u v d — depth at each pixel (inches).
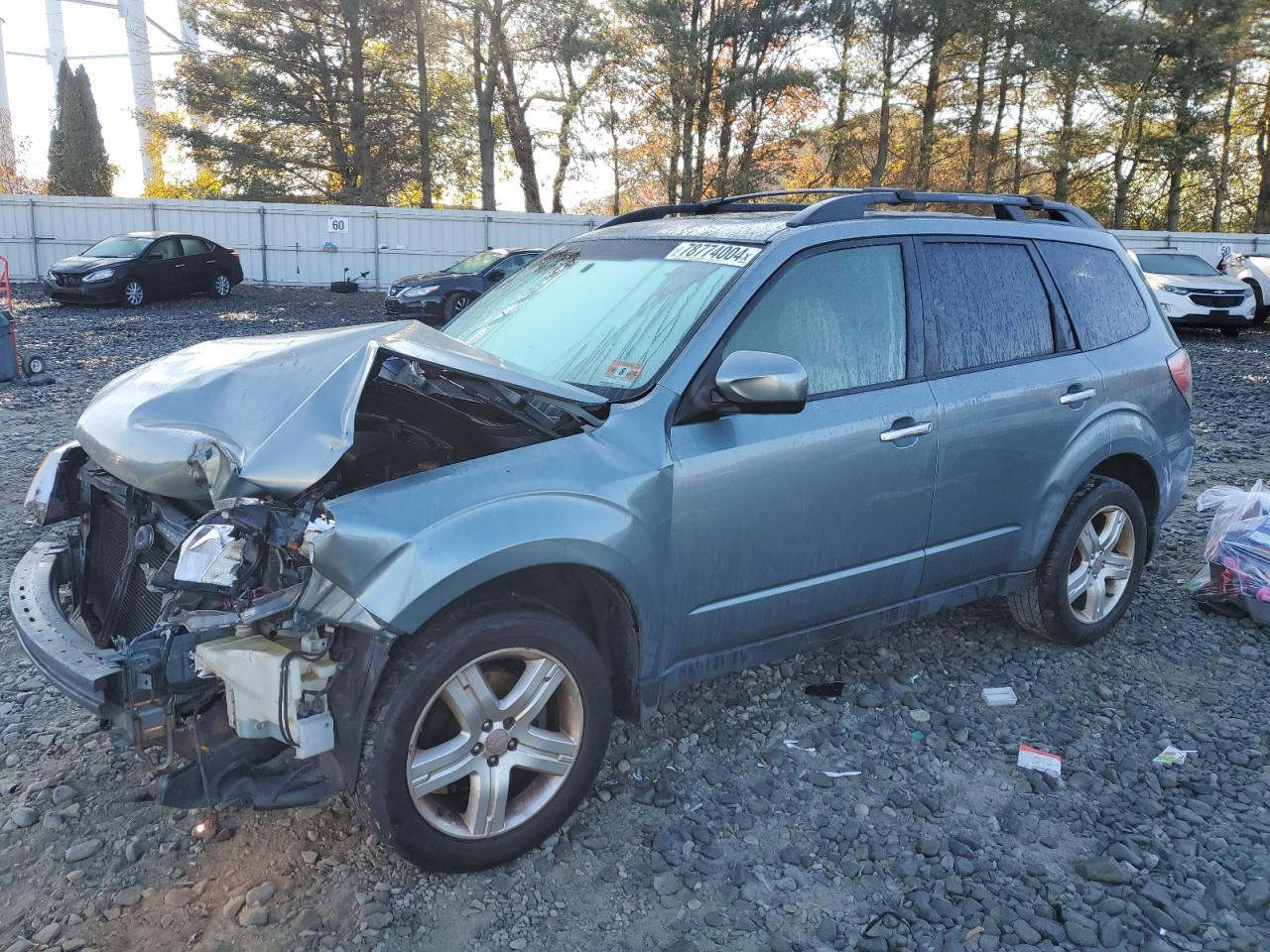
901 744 145.5
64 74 1900.8
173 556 109.7
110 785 129.8
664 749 142.3
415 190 1813.5
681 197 1539.1
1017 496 158.7
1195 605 199.0
